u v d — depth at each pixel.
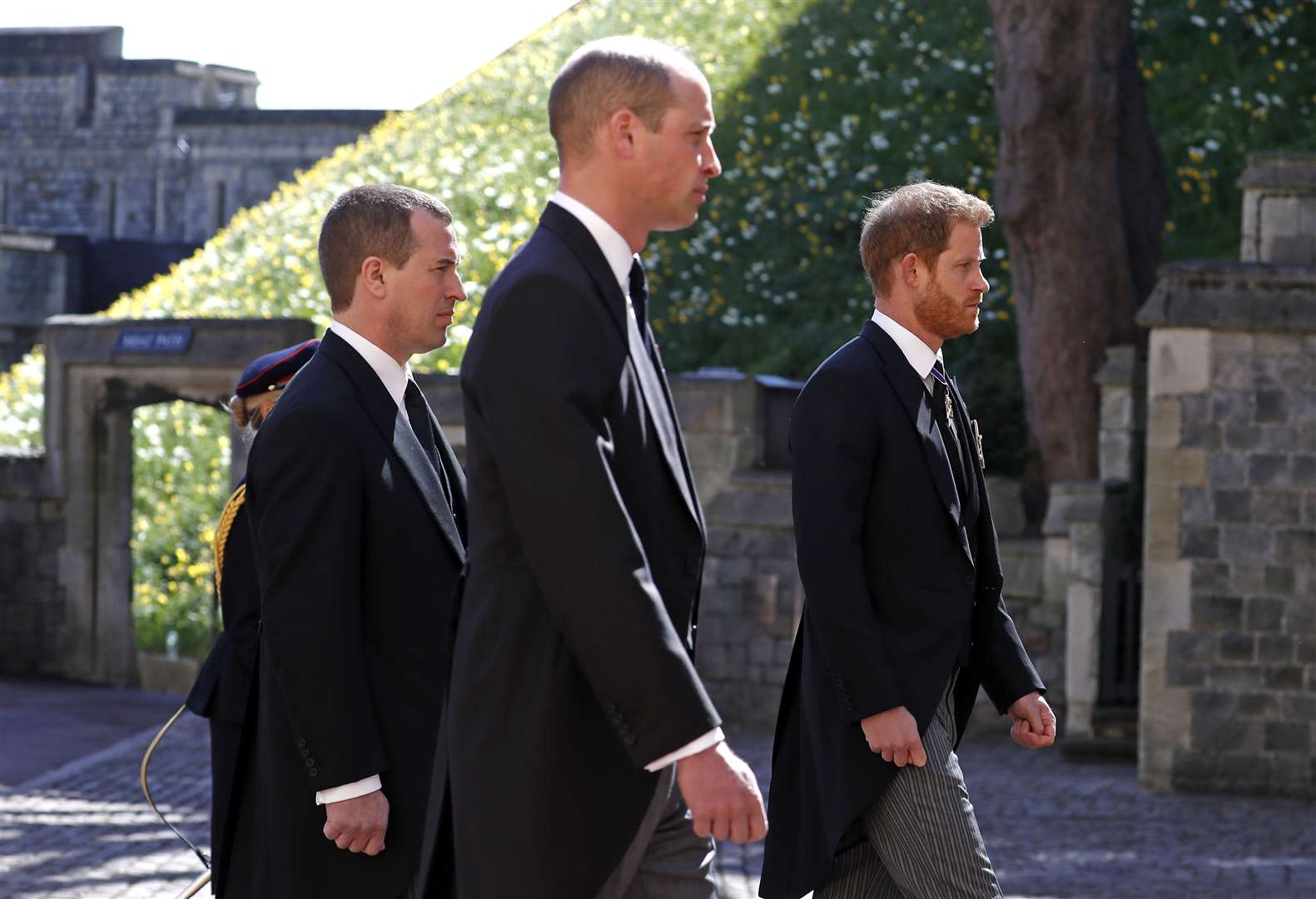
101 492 20.84
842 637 5.05
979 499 5.55
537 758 3.64
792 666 5.75
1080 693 15.66
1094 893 9.57
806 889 5.41
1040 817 12.44
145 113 56.31
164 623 23.31
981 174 25.31
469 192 30.42
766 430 18.48
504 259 26.95
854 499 5.17
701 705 3.42
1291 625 13.54
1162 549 13.86
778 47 31.92
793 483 5.27
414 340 5.29
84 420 20.70
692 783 3.42
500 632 3.68
